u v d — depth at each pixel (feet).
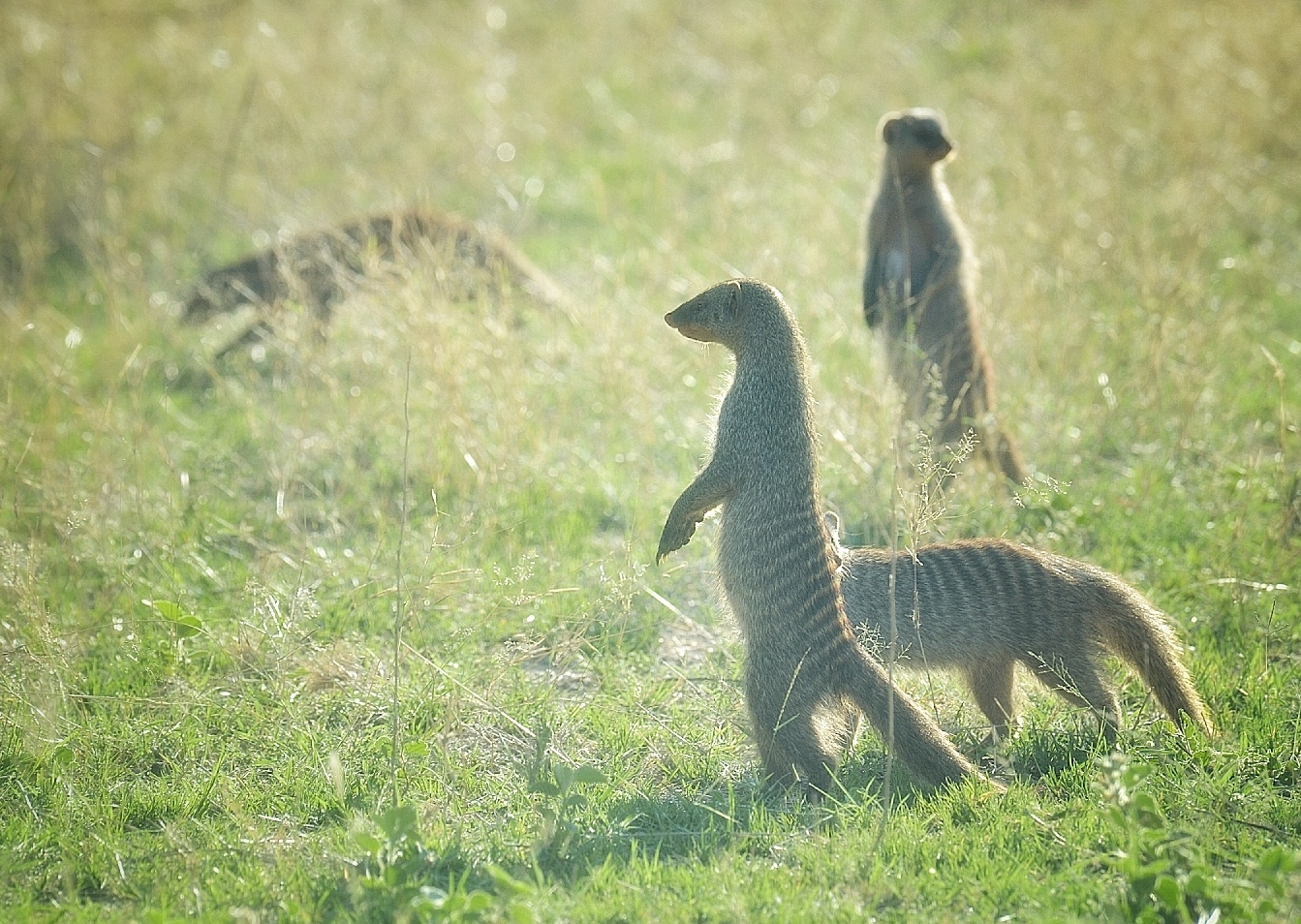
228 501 39.86
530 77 76.84
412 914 20.48
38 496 37.47
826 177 60.18
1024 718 28.17
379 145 66.69
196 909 21.83
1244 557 33.73
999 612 26.76
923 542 32.91
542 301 48.49
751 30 82.33
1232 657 30.19
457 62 76.95
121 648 31.63
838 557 27.35
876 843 22.48
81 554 35.17
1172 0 75.51
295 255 48.16
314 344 44.86
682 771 26.91
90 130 65.92
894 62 77.10
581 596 33.53
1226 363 44.65
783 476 26.17
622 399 42.27
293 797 25.77
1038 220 50.75
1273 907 20.13
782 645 25.58
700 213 59.31
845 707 26.18
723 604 28.22
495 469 38.63
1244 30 69.67
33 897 22.48
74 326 51.72
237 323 53.57
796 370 26.73
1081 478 38.27
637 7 85.92
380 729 28.17
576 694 30.35
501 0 87.97
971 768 24.30
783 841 23.57
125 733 28.07
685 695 30.07
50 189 61.62
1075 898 21.09
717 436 27.14
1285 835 23.15
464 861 22.84
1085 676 26.78
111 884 22.84
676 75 79.00
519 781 26.20
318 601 33.53
